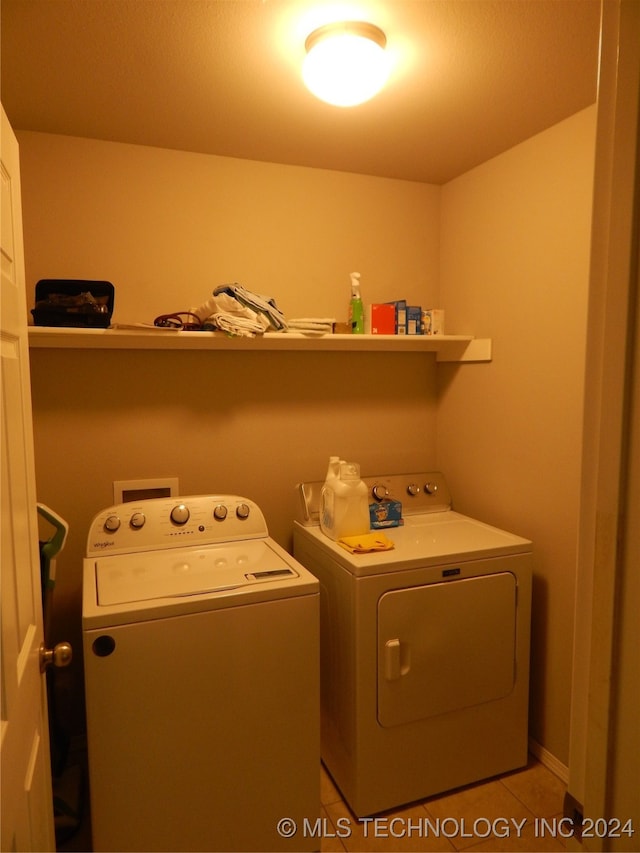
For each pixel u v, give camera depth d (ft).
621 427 1.78
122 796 4.63
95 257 6.90
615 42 1.79
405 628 5.91
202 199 7.31
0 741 2.43
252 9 4.31
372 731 5.86
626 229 1.75
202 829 4.89
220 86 5.52
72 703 7.02
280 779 5.15
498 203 7.37
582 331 6.19
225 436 7.64
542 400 6.77
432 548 6.29
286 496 8.02
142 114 6.15
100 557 5.92
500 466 7.51
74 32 4.60
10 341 3.18
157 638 4.66
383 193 8.26
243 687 4.97
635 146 1.71
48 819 3.91
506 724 6.52
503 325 7.36
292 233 7.79
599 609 1.87
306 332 6.86
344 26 4.45
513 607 6.44
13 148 3.43
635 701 1.77
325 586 6.50
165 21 4.46
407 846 5.64
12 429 3.09
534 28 4.57
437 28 4.57
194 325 6.70
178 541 6.24
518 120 6.32
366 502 6.71
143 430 7.24
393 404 8.61
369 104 5.92
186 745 4.80
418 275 8.57
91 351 6.96
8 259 3.20
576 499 6.33
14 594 2.95
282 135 6.72
